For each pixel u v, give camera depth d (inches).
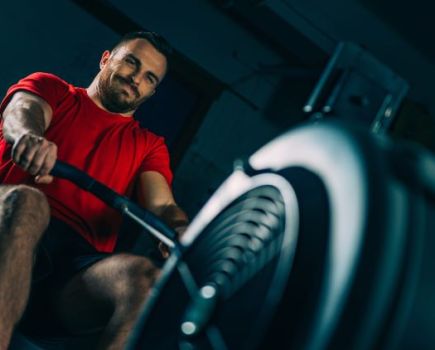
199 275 29.0
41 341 54.2
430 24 180.1
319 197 23.1
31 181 58.0
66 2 176.6
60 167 46.1
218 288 26.9
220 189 30.5
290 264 23.2
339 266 20.9
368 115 32.4
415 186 21.5
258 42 200.5
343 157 22.5
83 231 59.2
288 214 24.3
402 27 188.5
